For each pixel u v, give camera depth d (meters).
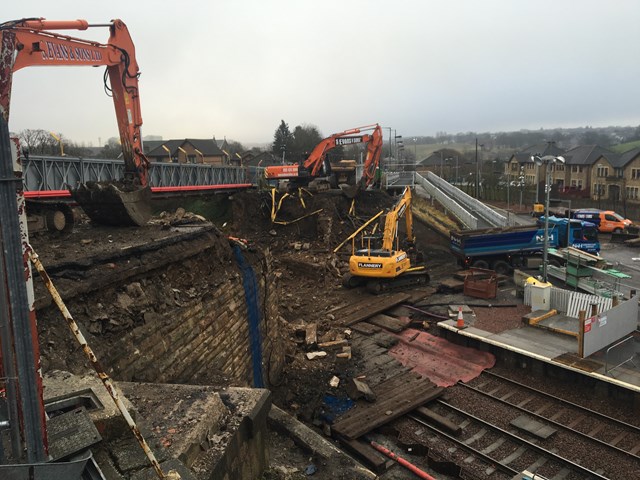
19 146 3.21
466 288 21.23
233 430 5.86
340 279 24.80
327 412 12.55
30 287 3.31
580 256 21.89
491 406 12.62
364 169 35.19
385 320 18.86
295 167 34.59
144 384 6.54
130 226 13.16
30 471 3.15
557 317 17.23
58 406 5.02
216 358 10.88
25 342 3.29
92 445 4.11
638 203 55.44
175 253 10.71
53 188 19.17
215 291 11.12
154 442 4.79
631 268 27.06
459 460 10.58
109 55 13.23
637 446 10.70
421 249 31.55
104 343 7.71
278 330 15.55
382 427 11.87
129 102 14.34
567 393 13.04
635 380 12.46
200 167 30.92
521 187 60.09
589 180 66.50
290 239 30.33
